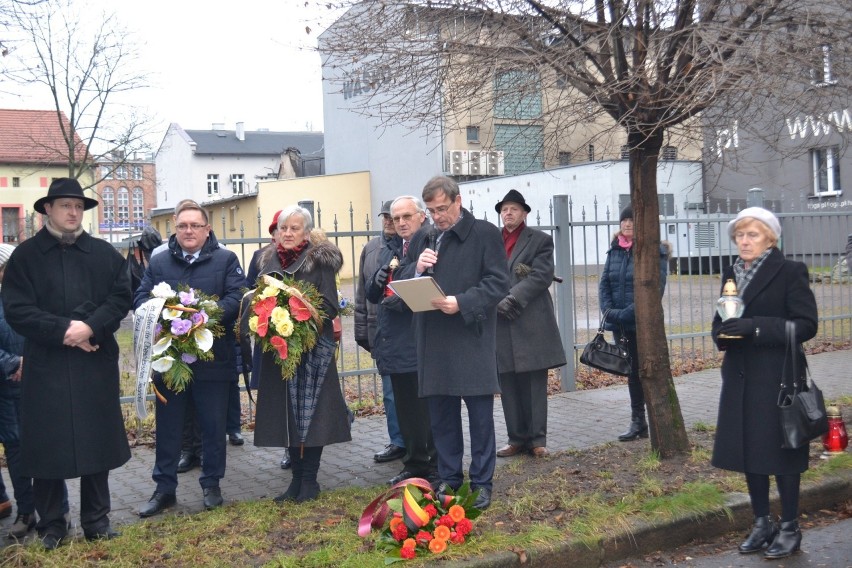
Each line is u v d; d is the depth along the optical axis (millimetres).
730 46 4934
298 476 5359
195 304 5180
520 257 6348
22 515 5051
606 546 4570
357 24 5652
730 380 4602
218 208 32094
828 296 11680
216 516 4977
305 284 5270
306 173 47562
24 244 4559
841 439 5938
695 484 5238
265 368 5254
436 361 4957
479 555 4262
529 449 6340
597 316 14641
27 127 37312
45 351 4488
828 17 5285
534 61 5242
